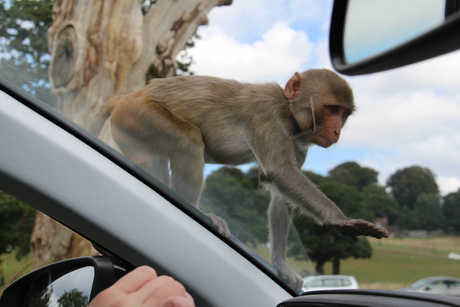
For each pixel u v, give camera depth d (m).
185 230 0.43
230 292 0.43
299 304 0.41
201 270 0.43
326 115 0.78
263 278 0.45
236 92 0.81
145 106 0.77
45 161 0.39
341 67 0.55
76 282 0.44
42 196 0.39
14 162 0.38
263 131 0.80
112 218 0.41
